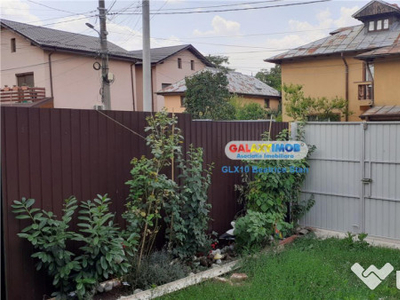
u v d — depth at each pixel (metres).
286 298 3.78
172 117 5.15
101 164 4.59
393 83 14.23
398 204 6.12
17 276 3.76
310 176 7.07
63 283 3.83
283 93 18.98
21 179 3.81
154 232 4.83
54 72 19.80
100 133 4.58
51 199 4.07
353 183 6.59
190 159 5.80
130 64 24.30
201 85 16.73
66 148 4.22
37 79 19.80
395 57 14.01
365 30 17.80
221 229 6.43
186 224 5.11
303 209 6.98
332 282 4.23
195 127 5.89
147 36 11.09
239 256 5.30
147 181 4.53
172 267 4.70
